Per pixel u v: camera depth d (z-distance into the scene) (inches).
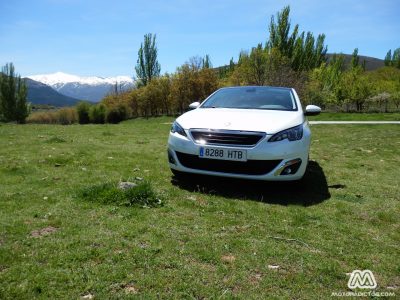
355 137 468.8
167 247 103.4
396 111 1497.3
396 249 110.5
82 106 1993.1
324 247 109.2
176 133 171.6
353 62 2775.6
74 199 143.7
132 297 77.7
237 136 155.0
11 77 1866.4
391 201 164.7
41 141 346.3
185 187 172.7
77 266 89.8
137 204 139.4
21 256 93.1
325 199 163.0
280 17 1524.4
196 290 81.8
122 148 310.2
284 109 189.6
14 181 170.9
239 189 170.7
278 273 91.7
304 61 1855.3
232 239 111.4
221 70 2544.3
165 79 2052.2
